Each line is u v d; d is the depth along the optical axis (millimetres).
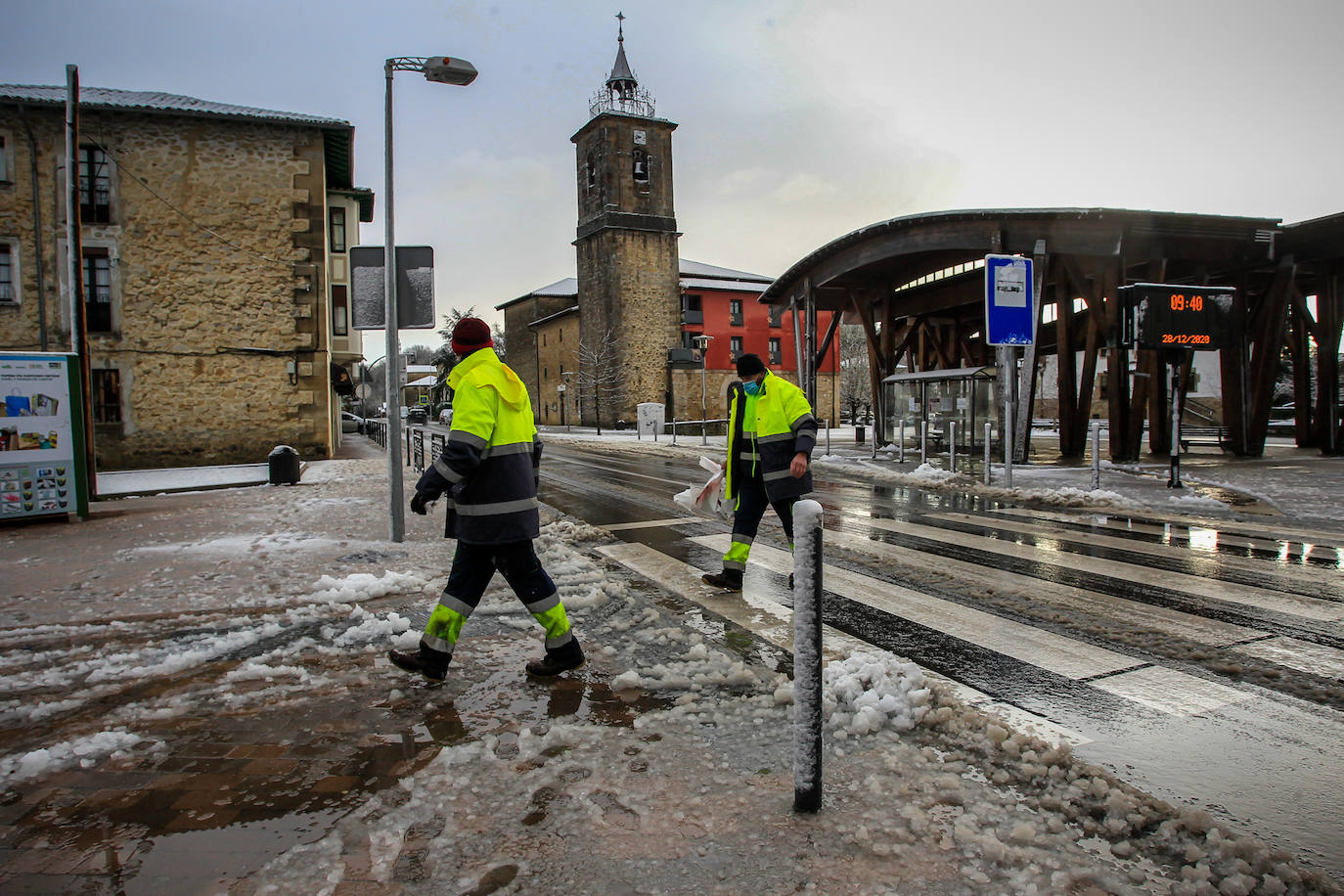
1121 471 14977
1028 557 6512
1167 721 3152
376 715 3287
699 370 49844
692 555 6867
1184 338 11641
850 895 2016
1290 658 3881
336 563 6551
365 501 11492
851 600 5105
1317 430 21500
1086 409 19688
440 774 2729
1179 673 3689
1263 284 22859
